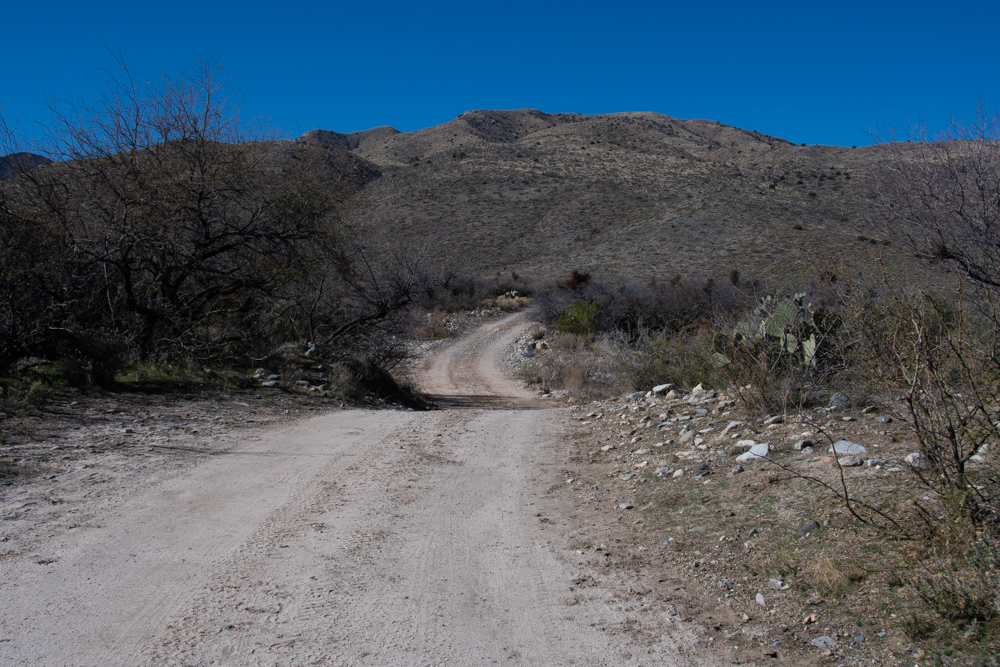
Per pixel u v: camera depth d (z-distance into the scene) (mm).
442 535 4957
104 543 4547
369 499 5828
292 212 14664
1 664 3045
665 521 4988
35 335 10211
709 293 29156
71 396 9453
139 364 11633
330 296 18750
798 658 3051
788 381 7488
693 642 3283
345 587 3982
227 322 14734
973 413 3941
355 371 15438
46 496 5434
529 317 42812
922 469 4512
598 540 4805
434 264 48000
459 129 162625
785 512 4578
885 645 3020
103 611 3596
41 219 11219
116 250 12203
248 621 3523
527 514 5512
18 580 3914
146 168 12906
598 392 15258
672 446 7039
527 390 24172
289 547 4613
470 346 36344
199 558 4375
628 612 3646
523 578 4164
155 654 3172
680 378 11148
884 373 4668
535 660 3172
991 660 2742
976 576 3229
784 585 3695
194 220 13609
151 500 5516
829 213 61594
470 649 3271
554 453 7738
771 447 6039
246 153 14406
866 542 3848
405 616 3617
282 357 14703
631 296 34031
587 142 124438
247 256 14969
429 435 8867
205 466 6660
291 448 7727
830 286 6758
